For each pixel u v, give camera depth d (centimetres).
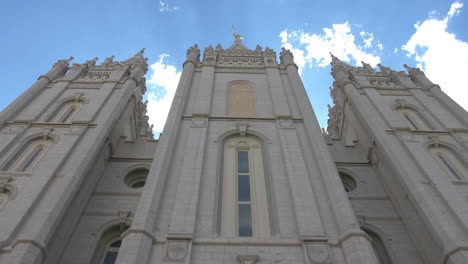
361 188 2008
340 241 1178
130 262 1048
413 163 1730
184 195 1368
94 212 1770
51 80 2530
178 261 1102
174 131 1731
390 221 1767
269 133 1808
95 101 2277
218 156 1622
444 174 1631
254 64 2711
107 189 1947
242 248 1173
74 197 1669
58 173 1628
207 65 2573
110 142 2181
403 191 1748
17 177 1594
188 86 2245
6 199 1499
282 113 1952
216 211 1334
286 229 1266
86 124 2002
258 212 1366
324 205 1355
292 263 1127
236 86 2347
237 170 1587
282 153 1653
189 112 1970
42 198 1484
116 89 2475
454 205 1441
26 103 2203
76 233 1644
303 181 1455
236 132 1812
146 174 2166
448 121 2130
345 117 2659
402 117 2159
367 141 2202
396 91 2505
